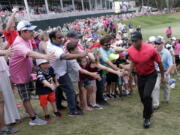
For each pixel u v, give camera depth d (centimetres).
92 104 551
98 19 3978
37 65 461
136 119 493
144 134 424
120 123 470
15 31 552
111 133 425
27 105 457
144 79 451
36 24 2784
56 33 454
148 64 437
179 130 444
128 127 453
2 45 518
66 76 483
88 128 445
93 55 522
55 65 471
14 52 427
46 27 3059
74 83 538
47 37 594
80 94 538
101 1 7300
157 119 496
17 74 440
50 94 479
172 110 550
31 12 3238
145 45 434
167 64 566
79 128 445
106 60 550
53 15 3419
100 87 566
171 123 476
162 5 8406
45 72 463
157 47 562
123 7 7069
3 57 456
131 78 661
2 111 415
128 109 550
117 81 639
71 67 502
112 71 530
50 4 4225
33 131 438
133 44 431
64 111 534
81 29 2556
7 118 454
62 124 464
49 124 466
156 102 551
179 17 5444
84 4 6025
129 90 675
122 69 590
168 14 6538
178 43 1034
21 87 448
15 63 432
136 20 5212
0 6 2838
